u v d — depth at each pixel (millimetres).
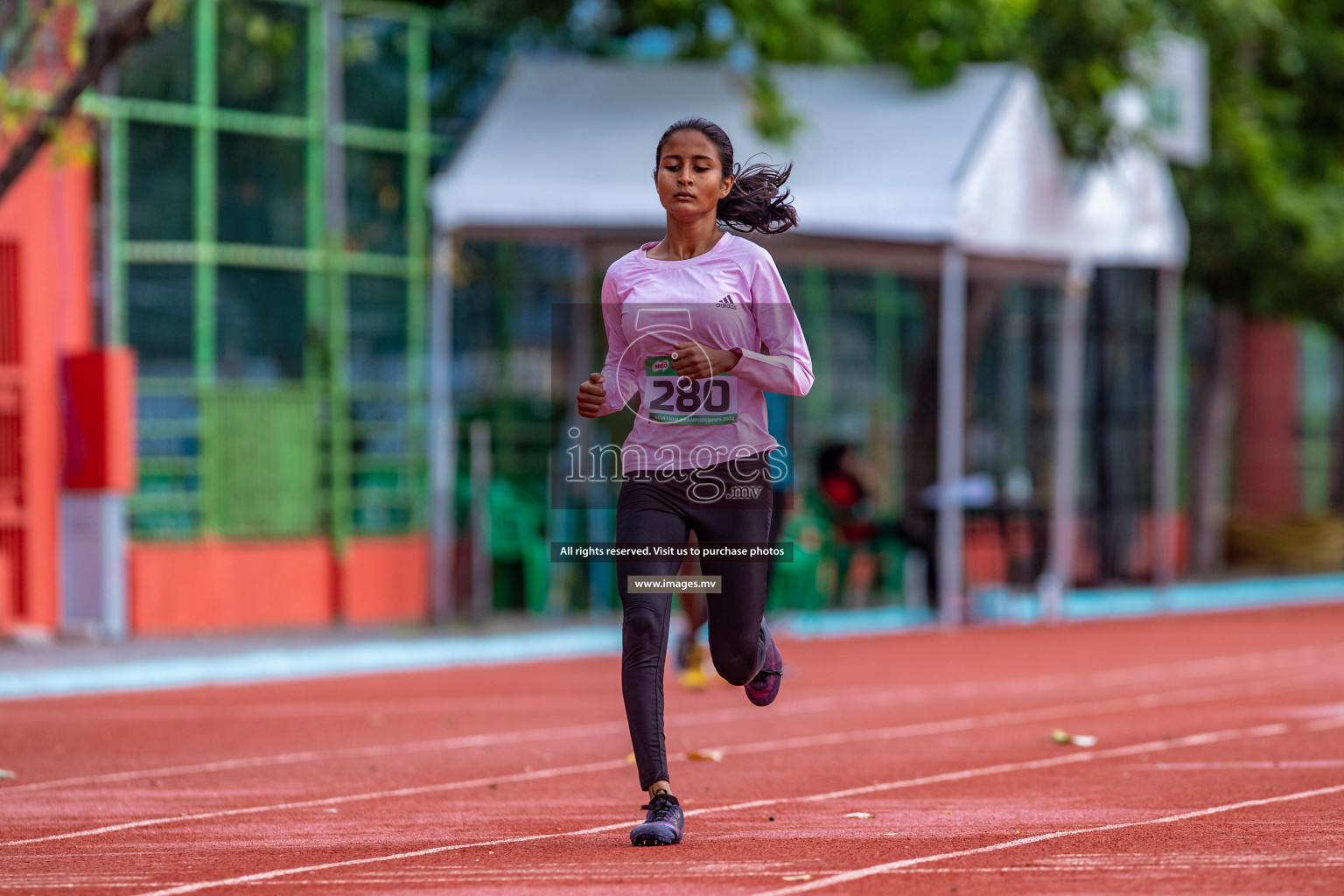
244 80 47344
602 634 46812
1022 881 15172
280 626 47562
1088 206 51969
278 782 23047
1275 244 64938
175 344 46219
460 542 51938
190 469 46344
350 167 49375
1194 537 71375
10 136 41969
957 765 24031
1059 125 52344
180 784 22922
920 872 15664
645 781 17203
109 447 43344
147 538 45531
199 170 46500
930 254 50312
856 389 62656
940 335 56500
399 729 29234
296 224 48344
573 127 49188
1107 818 18938
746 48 52719
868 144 48750
